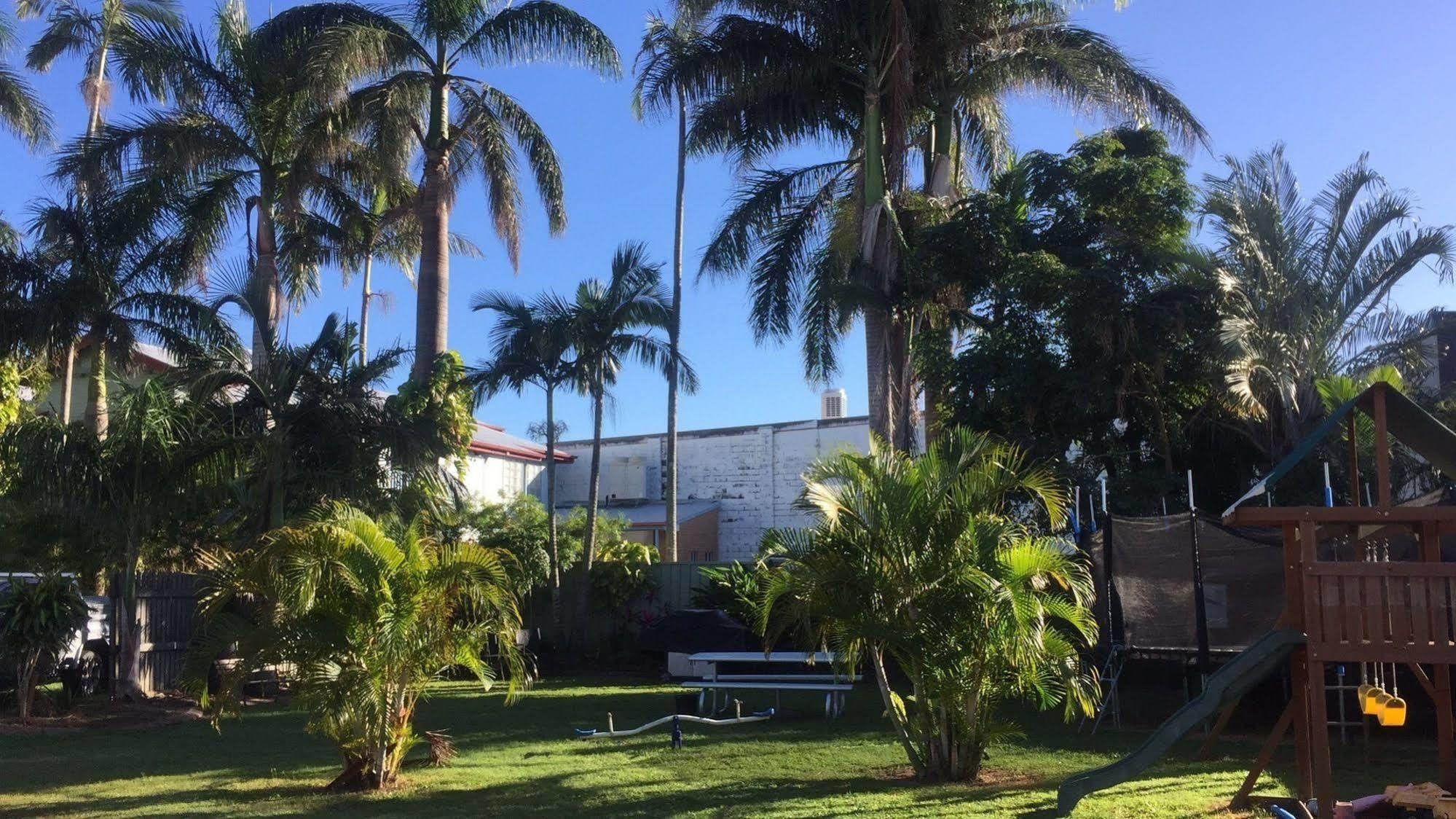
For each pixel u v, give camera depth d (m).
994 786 8.79
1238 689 7.26
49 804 8.52
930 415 19.23
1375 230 17.30
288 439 16.33
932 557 8.72
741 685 13.97
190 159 20.30
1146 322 15.98
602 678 20.34
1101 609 12.99
